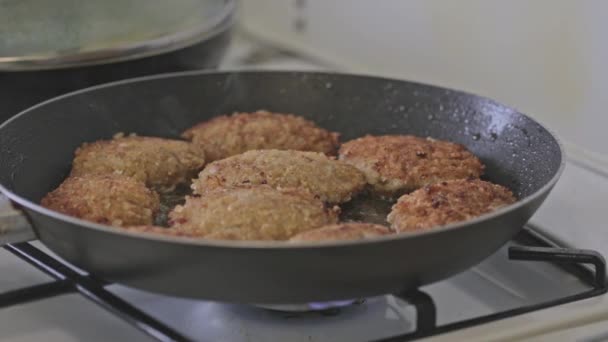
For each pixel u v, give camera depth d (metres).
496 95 1.35
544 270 0.88
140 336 0.77
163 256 0.66
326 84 1.11
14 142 0.89
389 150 0.99
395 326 0.79
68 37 1.05
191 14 1.18
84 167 0.96
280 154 0.96
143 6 1.15
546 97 1.27
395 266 0.68
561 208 1.01
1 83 1.01
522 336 0.75
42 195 0.92
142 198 0.88
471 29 1.36
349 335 0.77
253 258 0.64
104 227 0.66
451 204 0.83
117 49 1.04
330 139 1.06
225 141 1.04
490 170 0.99
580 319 0.77
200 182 0.94
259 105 1.12
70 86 1.04
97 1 1.11
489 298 0.84
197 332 0.77
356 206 0.96
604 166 1.13
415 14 1.45
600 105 1.18
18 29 1.05
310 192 0.89
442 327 0.74
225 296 0.69
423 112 1.07
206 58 1.17
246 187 0.86
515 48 1.30
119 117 1.04
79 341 0.76
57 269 0.83
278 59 1.57
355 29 1.58
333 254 0.65
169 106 1.08
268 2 1.76
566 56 1.22
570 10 1.19
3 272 0.87
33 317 0.79
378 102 1.09
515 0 1.27
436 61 1.44
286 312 0.81
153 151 0.99
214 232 0.78
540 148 0.92
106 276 0.73
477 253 0.72
